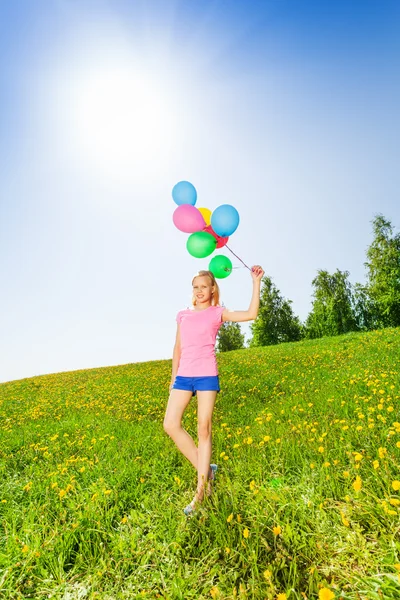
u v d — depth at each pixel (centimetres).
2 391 1784
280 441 368
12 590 208
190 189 395
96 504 294
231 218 368
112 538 245
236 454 380
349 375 771
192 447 314
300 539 210
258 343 4091
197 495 280
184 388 320
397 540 196
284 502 251
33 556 231
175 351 363
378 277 3400
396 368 734
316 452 334
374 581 170
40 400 1269
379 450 268
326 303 3647
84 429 668
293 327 4066
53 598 194
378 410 432
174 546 226
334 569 187
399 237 3388
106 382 1548
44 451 530
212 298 369
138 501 309
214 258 379
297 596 161
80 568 224
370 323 3578
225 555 207
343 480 276
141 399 972
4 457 507
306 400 611
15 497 349
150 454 446
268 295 4119
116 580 208
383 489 239
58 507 301
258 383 960
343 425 401
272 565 192
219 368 1483
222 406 738
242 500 269
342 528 215
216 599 172
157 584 199
